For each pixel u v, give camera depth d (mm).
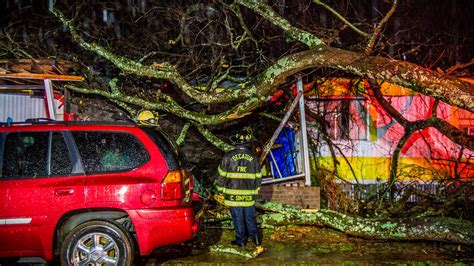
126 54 10438
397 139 10750
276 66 7465
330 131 10828
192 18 9602
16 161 5125
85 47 8578
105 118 9789
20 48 9406
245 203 6273
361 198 9570
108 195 5004
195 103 10109
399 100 10758
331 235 7266
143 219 5016
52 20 10648
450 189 9742
